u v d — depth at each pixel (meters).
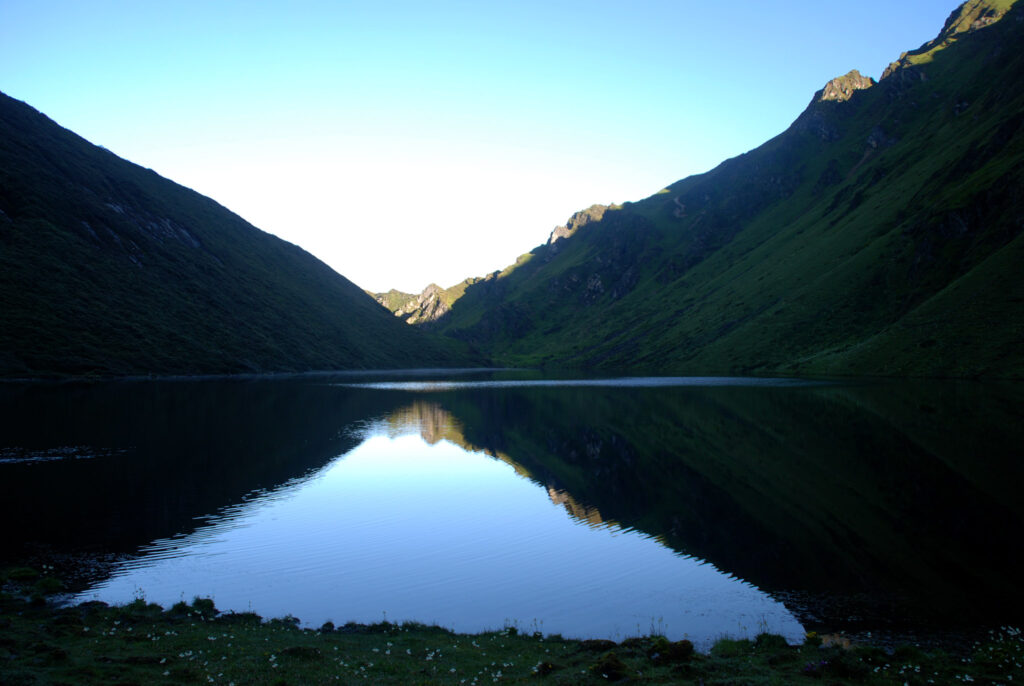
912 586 25.34
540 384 164.88
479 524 36.56
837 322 175.75
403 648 18.53
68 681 13.80
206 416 80.44
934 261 161.88
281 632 19.98
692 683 15.09
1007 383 99.81
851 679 15.66
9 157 183.25
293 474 49.78
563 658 17.67
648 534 33.97
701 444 61.72
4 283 139.25
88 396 97.19
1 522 33.88
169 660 16.09
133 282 177.12
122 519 35.59
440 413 96.81
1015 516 34.78
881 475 44.62
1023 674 16.08
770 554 29.78
